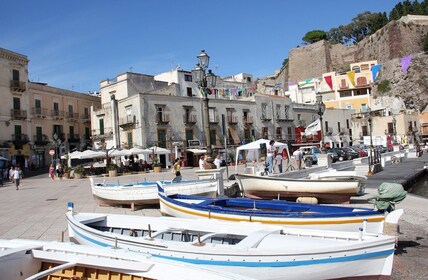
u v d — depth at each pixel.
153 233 7.41
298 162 27.19
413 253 8.20
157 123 48.44
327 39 120.88
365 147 52.50
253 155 46.56
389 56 94.38
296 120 67.06
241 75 78.75
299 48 107.06
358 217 7.85
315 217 8.00
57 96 57.56
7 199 21.20
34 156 52.97
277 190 15.63
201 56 16.64
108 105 54.56
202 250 5.75
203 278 4.27
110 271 4.95
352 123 76.50
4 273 5.01
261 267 5.44
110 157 45.41
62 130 58.03
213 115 54.19
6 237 10.43
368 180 23.00
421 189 23.05
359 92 82.25
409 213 12.69
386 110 76.88
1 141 48.44
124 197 14.97
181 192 14.34
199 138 52.41
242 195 16.72
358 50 104.69
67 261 5.18
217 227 7.09
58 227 11.70
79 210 15.13
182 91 58.12
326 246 5.50
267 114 61.81
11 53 50.28
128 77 53.28
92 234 7.32
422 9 109.94
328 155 25.77
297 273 5.41
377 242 5.68
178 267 4.50
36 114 53.53
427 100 80.19
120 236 6.76
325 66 101.38
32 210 15.86
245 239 6.10
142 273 4.69
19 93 51.28
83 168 39.94
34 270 5.41
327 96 83.44
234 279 4.14
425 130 78.38
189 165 50.88
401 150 50.97
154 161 43.44
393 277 6.80
